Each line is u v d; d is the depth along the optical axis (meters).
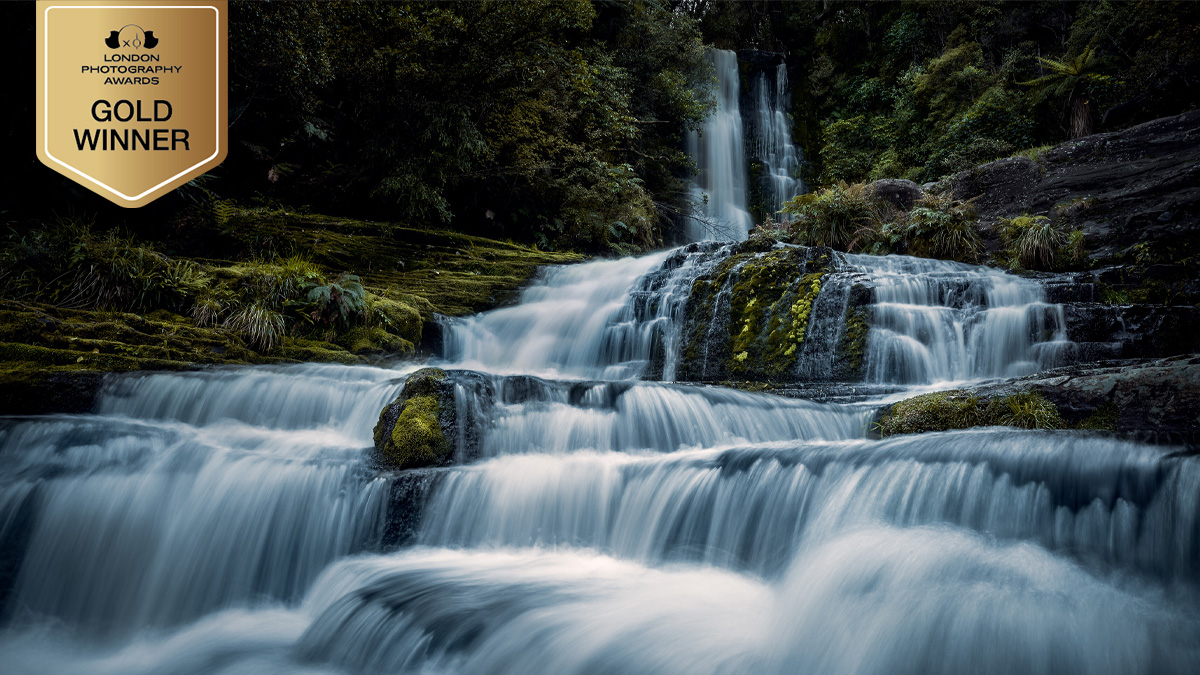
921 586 3.15
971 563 3.21
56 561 4.38
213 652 3.89
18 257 7.33
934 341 7.60
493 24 13.59
